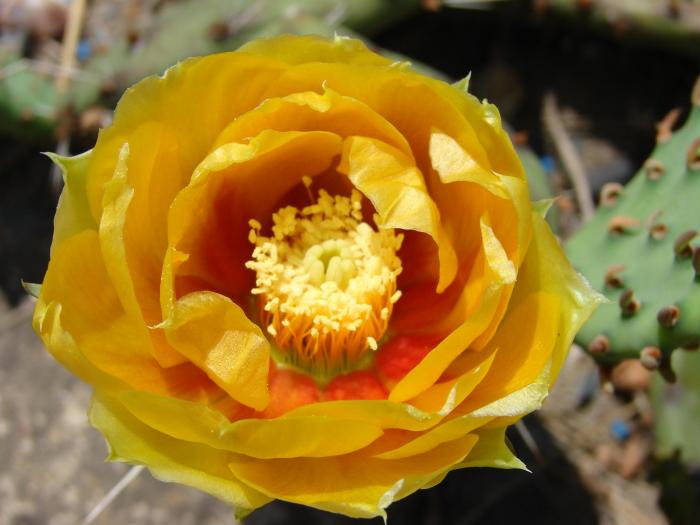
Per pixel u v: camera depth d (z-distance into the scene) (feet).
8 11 0.84
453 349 0.59
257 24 0.77
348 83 0.61
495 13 0.86
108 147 0.59
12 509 0.82
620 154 0.91
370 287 0.65
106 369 0.60
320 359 0.66
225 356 0.60
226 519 0.81
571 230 0.88
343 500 0.58
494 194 0.60
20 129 0.79
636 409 0.84
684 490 0.75
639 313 0.66
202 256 0.65
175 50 0.77
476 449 0.60
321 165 0.65
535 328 0.60
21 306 0.86
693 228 0.66
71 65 0.82
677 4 0.79
